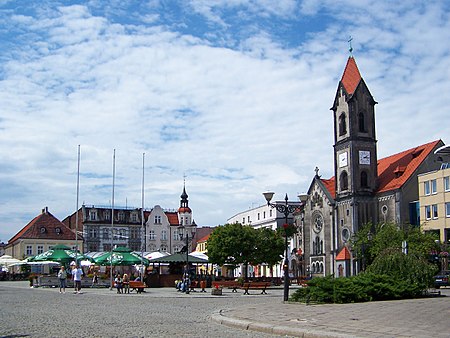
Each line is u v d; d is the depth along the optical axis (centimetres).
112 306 3431
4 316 2634
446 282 5784
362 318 2278
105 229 14212
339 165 9344
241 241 7775
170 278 6788
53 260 6775
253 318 2369
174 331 1983
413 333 1781
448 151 7850
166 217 15062
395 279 3659
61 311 2972
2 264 8575
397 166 8894
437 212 7781
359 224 8825
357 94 9212
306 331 1855
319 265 9675
